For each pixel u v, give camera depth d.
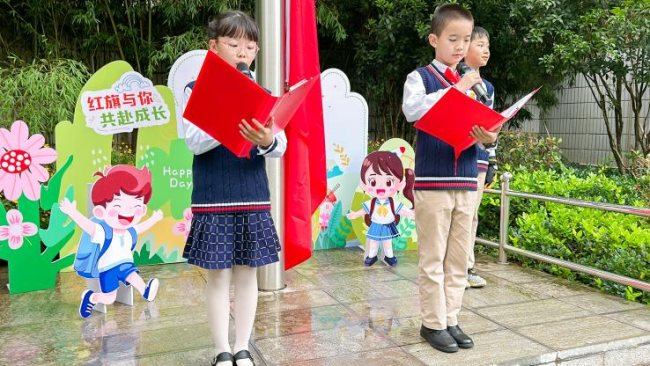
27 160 3.23
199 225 2.13
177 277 3.63
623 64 6.41
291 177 3.43
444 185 2.39
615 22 5.62
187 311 3.00
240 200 2.12
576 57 5.97
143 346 2.52
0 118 4.46
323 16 6.46
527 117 7.96
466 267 2.57
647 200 4.71
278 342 2.57
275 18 3.21
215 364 2.20
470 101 2.07
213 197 2.10
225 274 2.19
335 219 4.50
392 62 6.86
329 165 4.44
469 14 2.43
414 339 2.62
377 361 2.37
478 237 4.57
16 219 3.25
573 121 8.55
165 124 3.82
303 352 2.46
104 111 3.60
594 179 4.88
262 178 2.20
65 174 3.51
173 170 3.89
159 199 3.87
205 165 2.12
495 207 4.76
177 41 5.87
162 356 2.42
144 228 3.11
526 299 3.27
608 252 3.74
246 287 2.24
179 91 3.81
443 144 2.39
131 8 6.21
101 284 2.90
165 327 2.76
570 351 2.50
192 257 2.13
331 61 7.89
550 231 4.12
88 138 3.57
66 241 3.44
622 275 3.41
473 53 3.29
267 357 2.41
